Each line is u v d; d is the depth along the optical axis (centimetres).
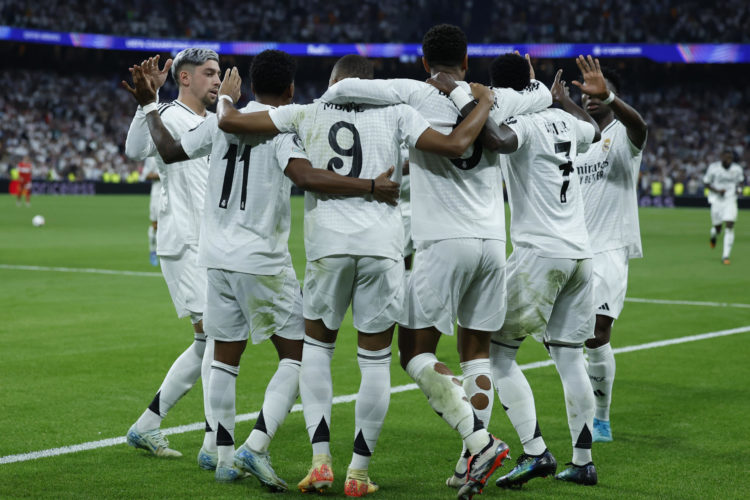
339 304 1084
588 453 1139
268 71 1103
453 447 1298
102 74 12512
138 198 9888
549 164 1138
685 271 3722
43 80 11994
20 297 2817
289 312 1123
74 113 11812
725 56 10512
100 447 1278
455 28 1097
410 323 1089
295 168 1054
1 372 1755
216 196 1119
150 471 1173
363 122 1062
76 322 2372
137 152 1249
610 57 11881
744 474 1168
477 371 1109
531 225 1142
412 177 1096
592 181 1407
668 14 11425
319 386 1085
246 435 1359
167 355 1948
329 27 12319
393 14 12400
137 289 3022
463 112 1051
